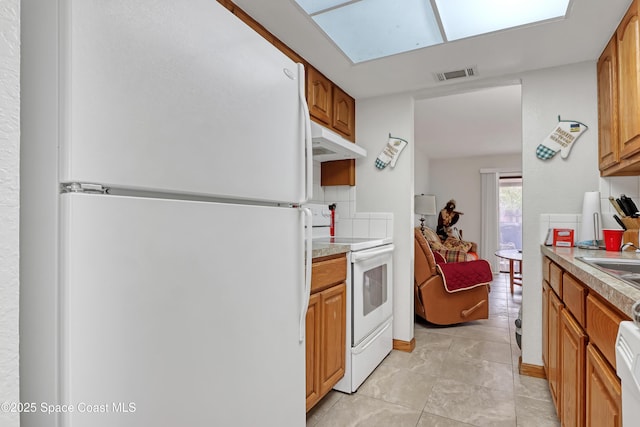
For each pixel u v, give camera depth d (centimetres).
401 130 272
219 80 82
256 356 94
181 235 73
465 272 317
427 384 215
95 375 57
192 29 75
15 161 46
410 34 187
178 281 72
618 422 85
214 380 80
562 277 158
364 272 217
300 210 116
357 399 198
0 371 44
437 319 317
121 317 61
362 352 214
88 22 56
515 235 644
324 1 159
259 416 95
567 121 218
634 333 62
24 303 58
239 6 163
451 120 414
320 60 217
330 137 216
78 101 55
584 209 207
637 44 148
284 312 106
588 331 115
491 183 641
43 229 56
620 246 186
